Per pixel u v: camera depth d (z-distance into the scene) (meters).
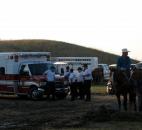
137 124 19.16
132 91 23.38
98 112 21.19
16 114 23.81
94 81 52.97
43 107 27.25
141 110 23.23
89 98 31.06
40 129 18.03
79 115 22.36
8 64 33.72
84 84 30.81
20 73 33.19
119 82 23.14
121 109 23.70
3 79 34.09
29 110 25.67
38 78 32.12
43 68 33.00
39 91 31.92
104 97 34.56
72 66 52.59
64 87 32.81
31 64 33.00
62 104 28.86
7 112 24.77
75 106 27.47
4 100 32.81
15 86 33.44
